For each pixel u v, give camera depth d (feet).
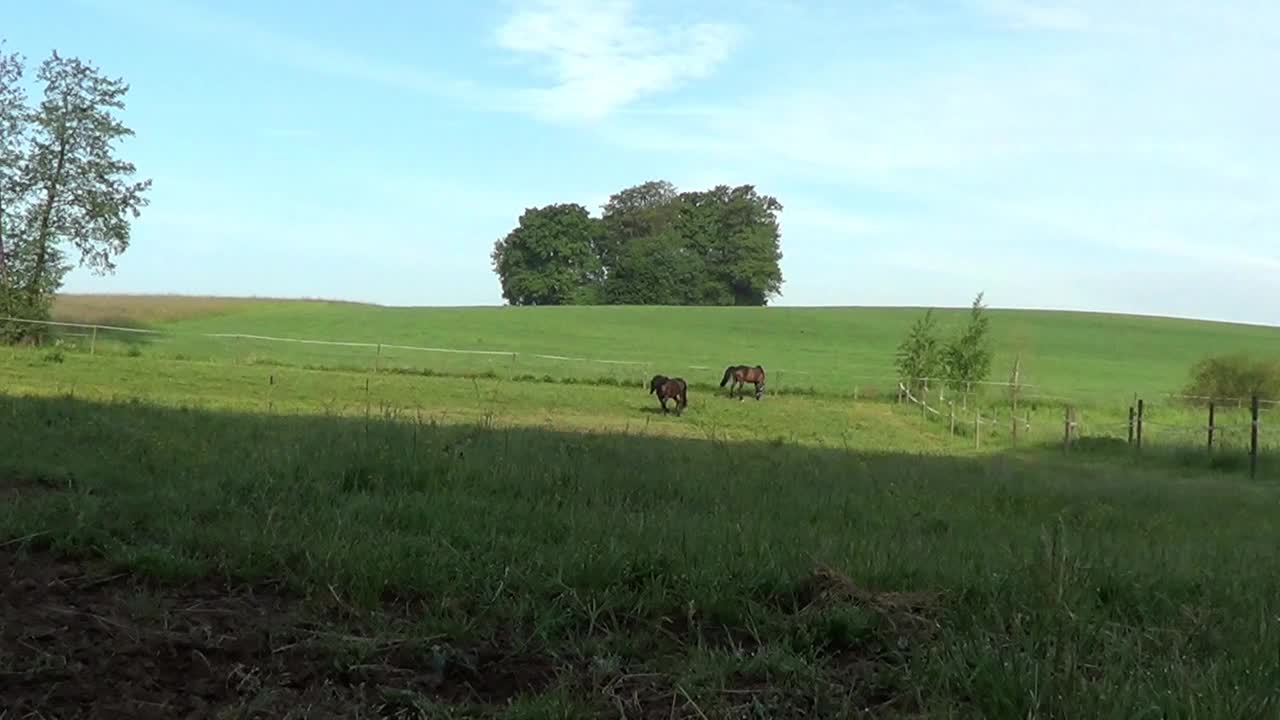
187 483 24.02
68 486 24.18
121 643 13.71
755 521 24.18
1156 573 19.79
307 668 13.32
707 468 37.63
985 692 12.64
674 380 104.99
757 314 260.21
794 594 17.10
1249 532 33.22
